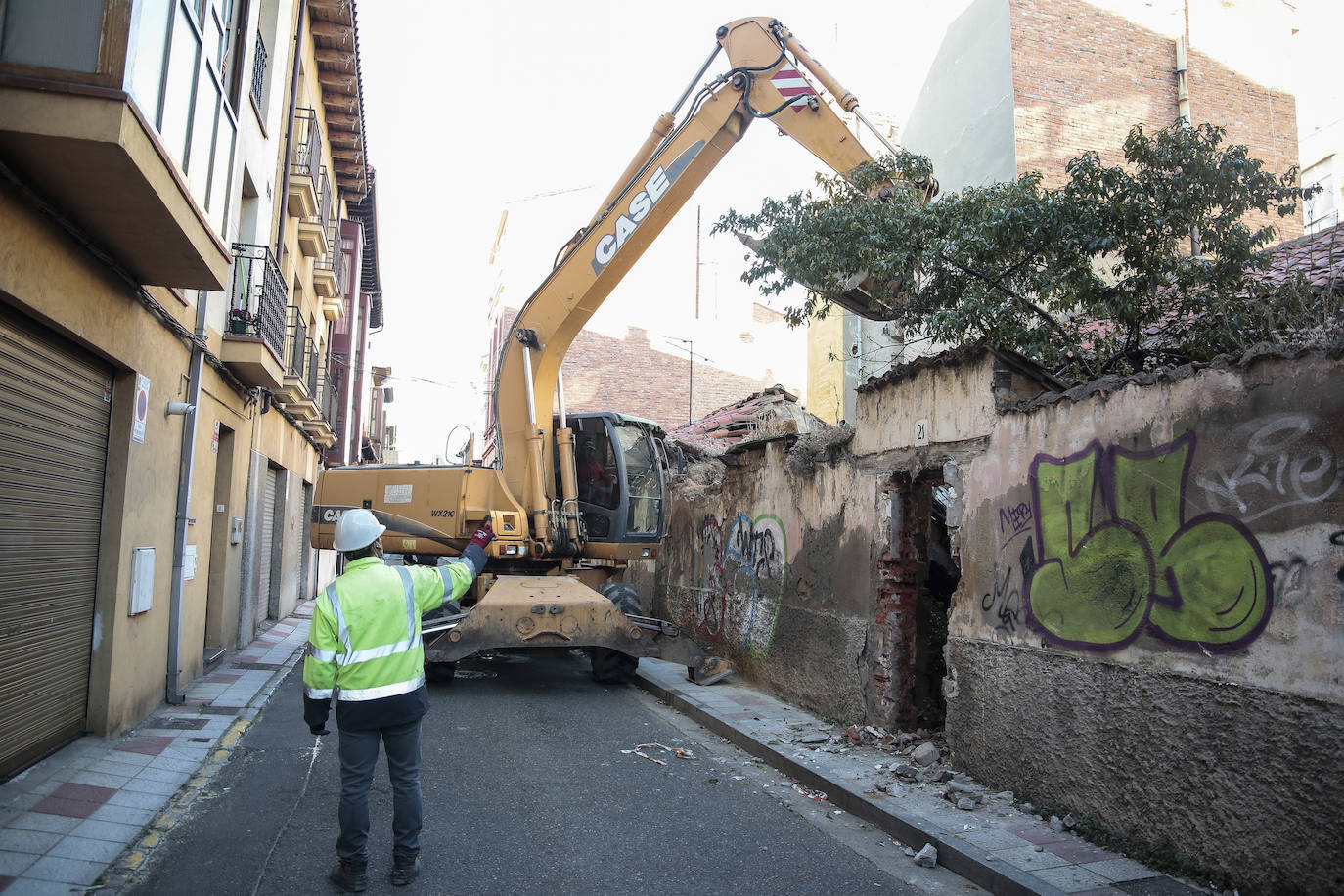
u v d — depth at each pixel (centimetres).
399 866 443
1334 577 389
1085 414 545
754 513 1045
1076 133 1345
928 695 789
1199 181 631
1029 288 693
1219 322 611
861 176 783
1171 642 468
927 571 827
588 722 857
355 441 3114
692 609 1239
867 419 803
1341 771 377
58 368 567
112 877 435
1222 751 432
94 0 462
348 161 2148
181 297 780
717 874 479
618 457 1143
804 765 667
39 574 550
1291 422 416
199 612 928
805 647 883
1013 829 525
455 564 488
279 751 696
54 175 491
